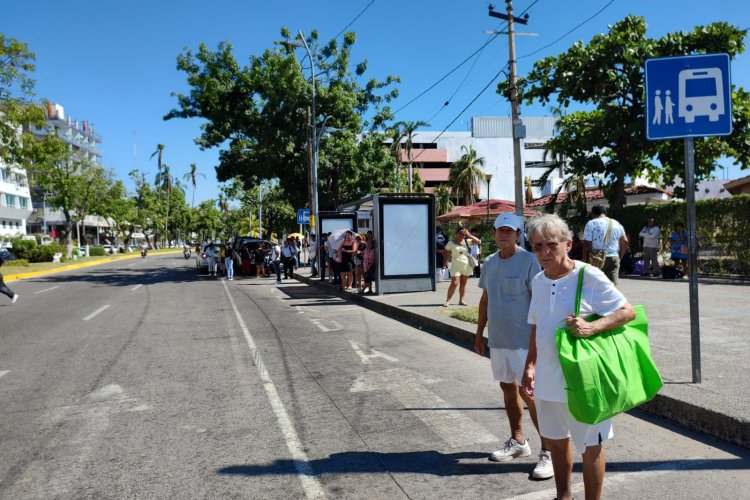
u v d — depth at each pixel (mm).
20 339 9039
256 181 27344
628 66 16609
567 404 2604
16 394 5777
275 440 4297
